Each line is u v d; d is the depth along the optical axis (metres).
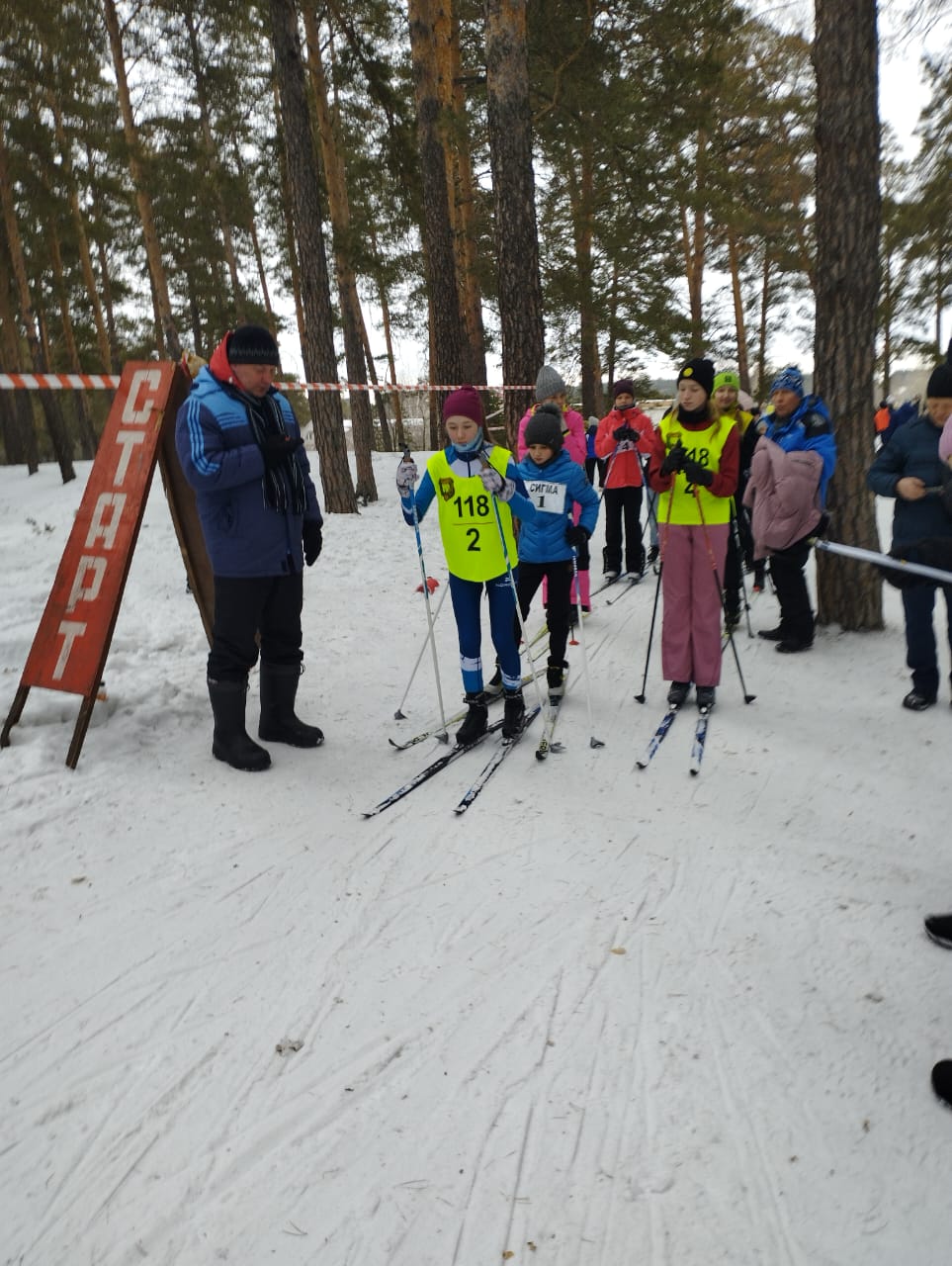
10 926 2.61
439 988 2.40
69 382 3.87
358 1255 1.63
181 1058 2.13
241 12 14.88
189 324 28.28
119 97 15.41
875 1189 1.76
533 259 7.18
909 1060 2.11
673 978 2.43
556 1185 1.78
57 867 2.92
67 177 18.58
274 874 2.96
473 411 3.74
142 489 3.76
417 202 13.84
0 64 17.25
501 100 6.91
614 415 7.60
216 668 3.69
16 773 3.49
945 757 3.81
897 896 2.81
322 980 2.43
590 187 18.27
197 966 2.47
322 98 13.20
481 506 3.87
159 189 16.73
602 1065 2.11
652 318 20.05
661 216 17.72
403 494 3.98
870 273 5.12
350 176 17.75
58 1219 1.70
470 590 4.03
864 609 5.52
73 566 3.76
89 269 22.88
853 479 5.38
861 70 4.85
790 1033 2.21
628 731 4.29
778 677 4.96
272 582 3.75
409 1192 1.77
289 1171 1.82
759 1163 1.83
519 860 3.06
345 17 13.90
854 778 3.66
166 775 3.63
